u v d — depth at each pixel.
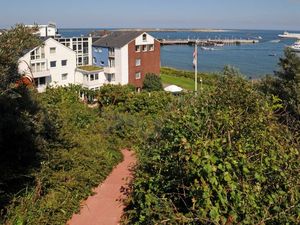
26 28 6.96
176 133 6.45
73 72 41.84
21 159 9.02
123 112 18.48
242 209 4.71
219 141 5.37
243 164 5.09
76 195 8.81
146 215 6.09
